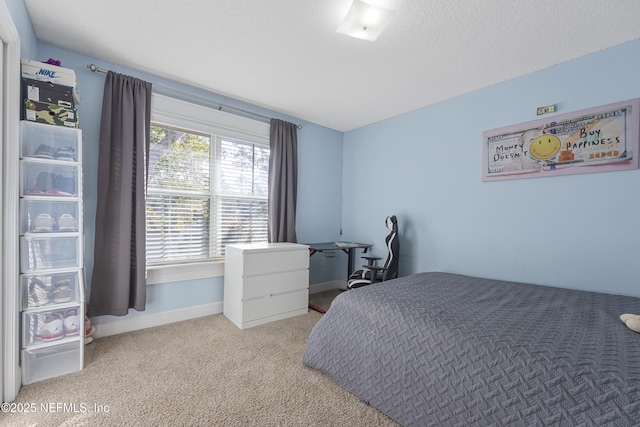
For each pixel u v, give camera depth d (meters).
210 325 2.63
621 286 2.00
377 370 1.51
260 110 3.30
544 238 2.35
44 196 1.65
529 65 2.31
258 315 2.67
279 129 3.38
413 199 3.31
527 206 2.44
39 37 2.04
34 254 1.65
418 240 3.25
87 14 1.79
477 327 1.35
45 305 1.68
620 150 2.00
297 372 1.85
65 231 1.73
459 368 1.24
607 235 2.06
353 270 4.04
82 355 1.82
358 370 1.60
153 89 2.57
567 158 2.22
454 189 2.94
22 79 1.63
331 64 2.34
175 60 2.32
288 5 1.68
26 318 1.64
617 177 2.02
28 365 1.67
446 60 2.25
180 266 2.70
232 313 2.73
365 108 3.29
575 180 2.20
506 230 2.56
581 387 0.96
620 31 1.86
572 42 1.99
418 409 1.33
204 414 1.43
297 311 2.97
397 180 3.49
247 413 1.45
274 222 3.30
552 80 2.31
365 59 2.25
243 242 3.22
